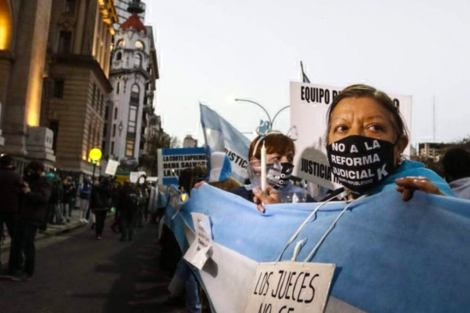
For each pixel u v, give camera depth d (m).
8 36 28.81
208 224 2.94
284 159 3.08
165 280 8.22
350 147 1.81
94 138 50.91
